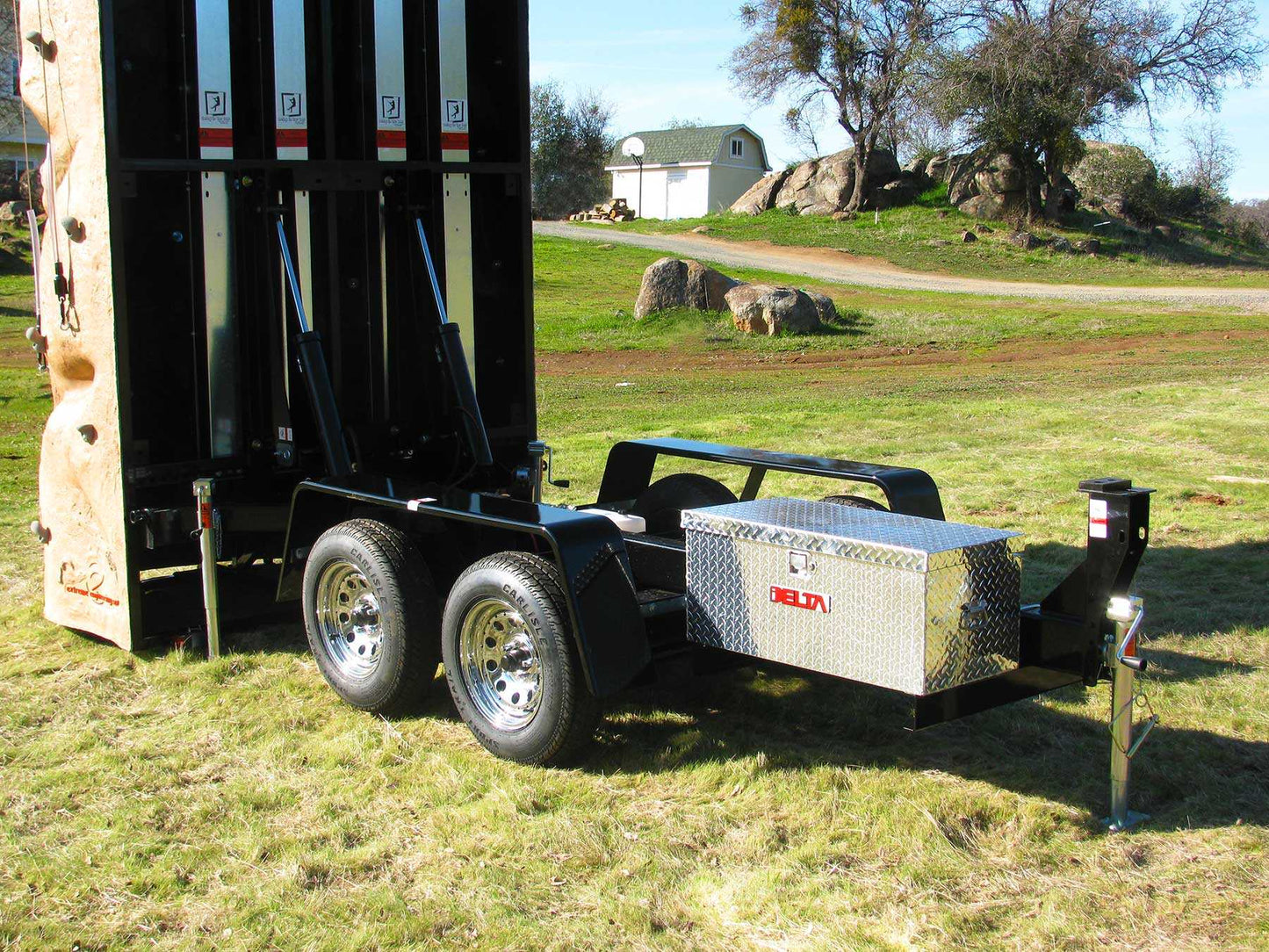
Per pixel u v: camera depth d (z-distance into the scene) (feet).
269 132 18.58
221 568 21.47
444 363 19.29
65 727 15.44
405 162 19.43
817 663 12.82
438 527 16.05
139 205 17.63
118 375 17.30
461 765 14.24
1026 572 22.67
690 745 14.78
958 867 11.78
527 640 14.20
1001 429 41.57
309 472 19.42
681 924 10.85
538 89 257.96
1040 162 162.20
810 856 12.01
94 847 12.24
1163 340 81.92
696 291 86.79
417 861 12.01
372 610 15.96
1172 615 19.81
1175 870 11.70
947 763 14.28
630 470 19.99
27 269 99.50
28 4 18.22
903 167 188.24
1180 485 30.45
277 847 12.28
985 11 160.25
